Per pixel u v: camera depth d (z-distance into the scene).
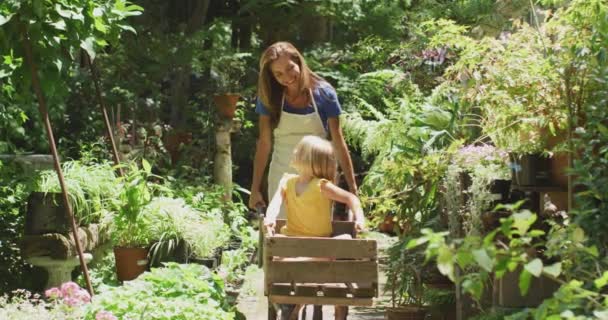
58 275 6.16
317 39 15.31
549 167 5.35
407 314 5.80
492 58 6.06
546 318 2.73
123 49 13.65
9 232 6.90
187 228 6.89
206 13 16.36
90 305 4.96
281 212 5.53
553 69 5.35
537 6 8.41
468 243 2.50
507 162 5.55
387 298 6.90
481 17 10.01
